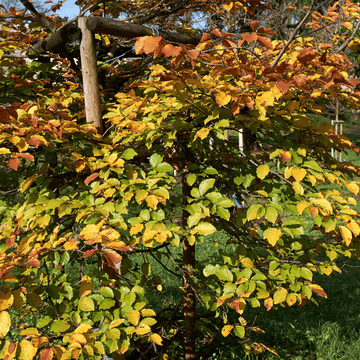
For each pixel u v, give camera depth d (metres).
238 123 2.41
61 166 3.00
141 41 1.62
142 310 1.96
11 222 2.52
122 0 3.51
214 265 2.40
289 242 2.71
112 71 3.47
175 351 3.95
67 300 1.99
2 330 1.57
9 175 3.12
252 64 2.26
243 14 4.72
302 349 4.46
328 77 1.98
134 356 3.38
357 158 17.64
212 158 3.06
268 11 5.03
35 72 3.41
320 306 5.55
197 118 2.39
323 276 6.63
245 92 2.28
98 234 1.82
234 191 3.00
